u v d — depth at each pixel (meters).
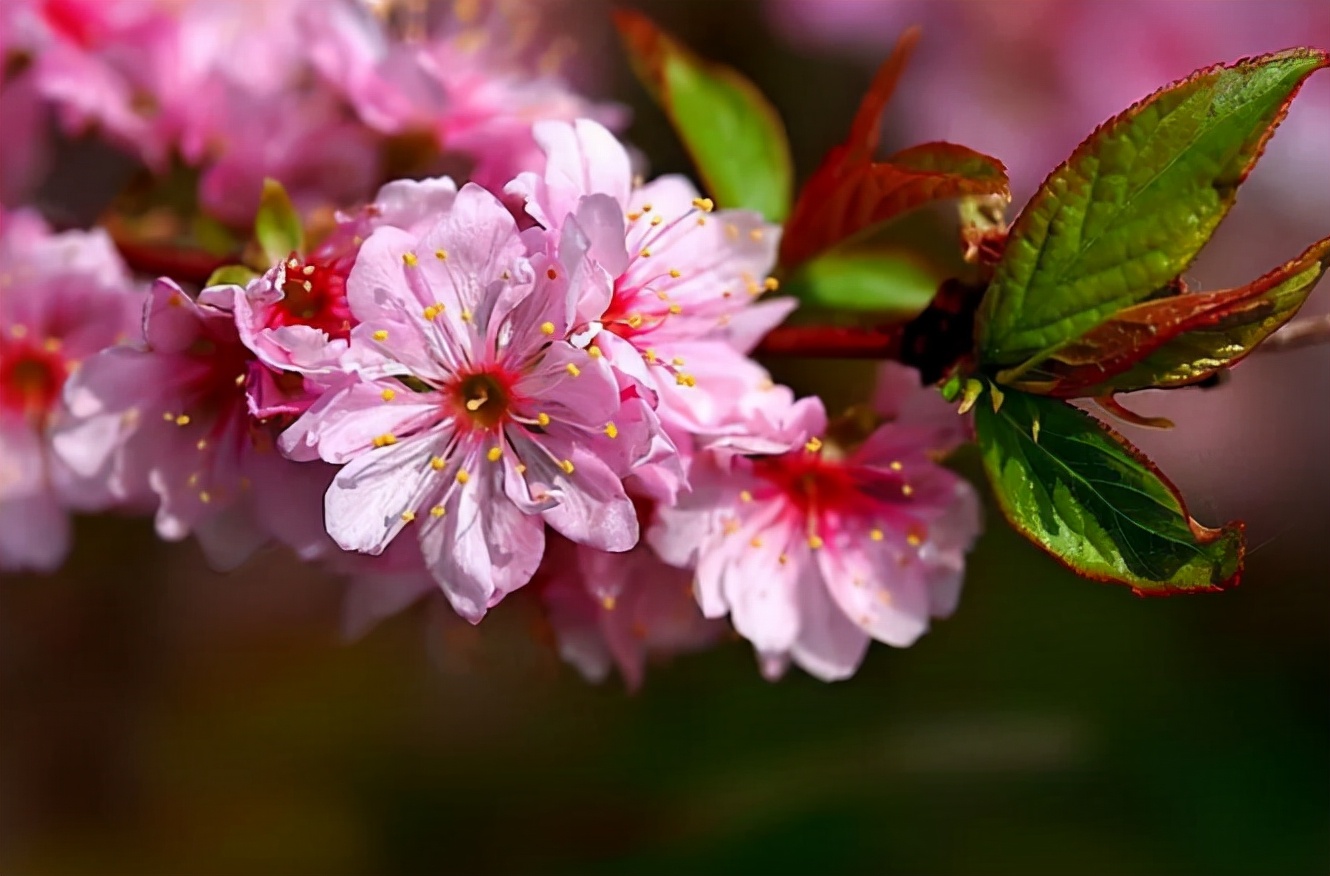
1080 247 0.37
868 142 0.39
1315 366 0.48
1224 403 0.40
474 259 0.37
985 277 0.38
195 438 0.39
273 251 0.38
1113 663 0.49
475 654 0.43
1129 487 0.37
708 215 0.39
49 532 0.42
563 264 0.36
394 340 0.37
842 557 0.40
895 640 0.39
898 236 0.46
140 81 0.43
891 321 0.41
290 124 0.43
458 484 0.37
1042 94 0.49
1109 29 0.48
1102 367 0.37
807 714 0.49
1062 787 0.48
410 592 0.40
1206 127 0.36
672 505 0.38
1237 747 0.48
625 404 0.37
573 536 0.37
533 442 0.37
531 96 0.43
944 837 0.47
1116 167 0.37
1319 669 0.49
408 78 0.41
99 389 0.39
